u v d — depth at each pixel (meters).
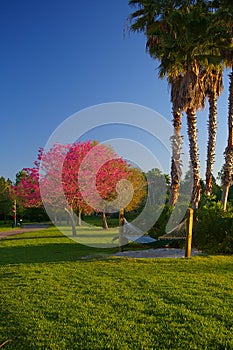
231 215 10.16
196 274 6.91
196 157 15.45
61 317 4.52
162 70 15.36
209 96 17.27
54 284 6.29
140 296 5.38
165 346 3.66
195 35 13.16
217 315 4.49
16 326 4.27
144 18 15.53
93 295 5.50
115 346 3.67
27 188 21.38
